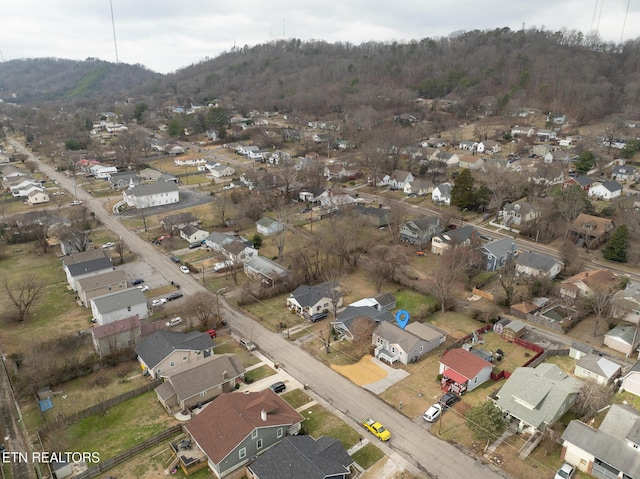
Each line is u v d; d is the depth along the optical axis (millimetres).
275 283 67812
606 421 38812
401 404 44094
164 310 62250
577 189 91938
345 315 57781
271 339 55656
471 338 54844
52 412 43188
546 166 109125
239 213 96750
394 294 66938
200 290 68250
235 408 38750
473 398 44625
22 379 46469
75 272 67750
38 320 60469
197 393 43719
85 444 39188
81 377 48562
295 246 84000
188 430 38281
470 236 81438
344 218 88938
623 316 57531
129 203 108125
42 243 84188
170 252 82250
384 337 52469
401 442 39344
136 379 48156
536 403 40438
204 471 36250
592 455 35375
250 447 36656
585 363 47969
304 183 115438
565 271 72562
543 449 38562
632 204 92625
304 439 36688
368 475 35812
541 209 89625
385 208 101625
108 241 87062
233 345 54375
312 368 49938
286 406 41125
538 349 52406
